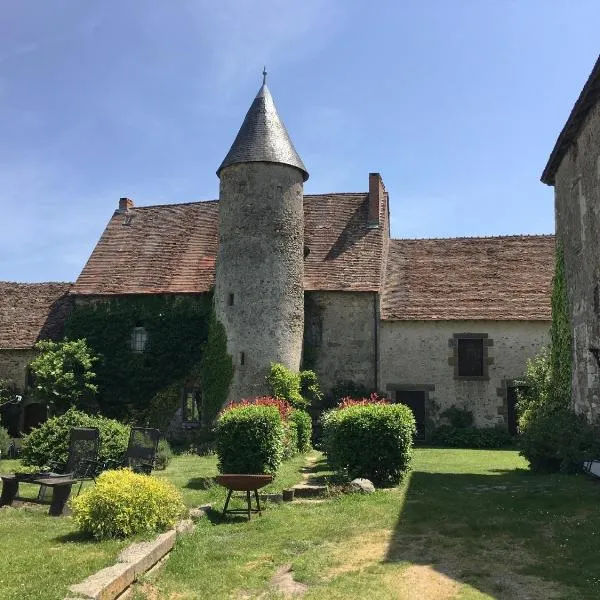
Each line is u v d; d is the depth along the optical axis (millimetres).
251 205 24375
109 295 26859
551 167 17672
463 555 7203
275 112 25781
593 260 13875
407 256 28219
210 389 24125
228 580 6766
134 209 31406
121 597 6051
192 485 12656
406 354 24781
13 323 28641
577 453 12719
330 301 25578
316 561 7227
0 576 6234
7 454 19438
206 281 26453
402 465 12266
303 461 16969
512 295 25047
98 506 8117
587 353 14305
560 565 6711
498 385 23969
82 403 25641
